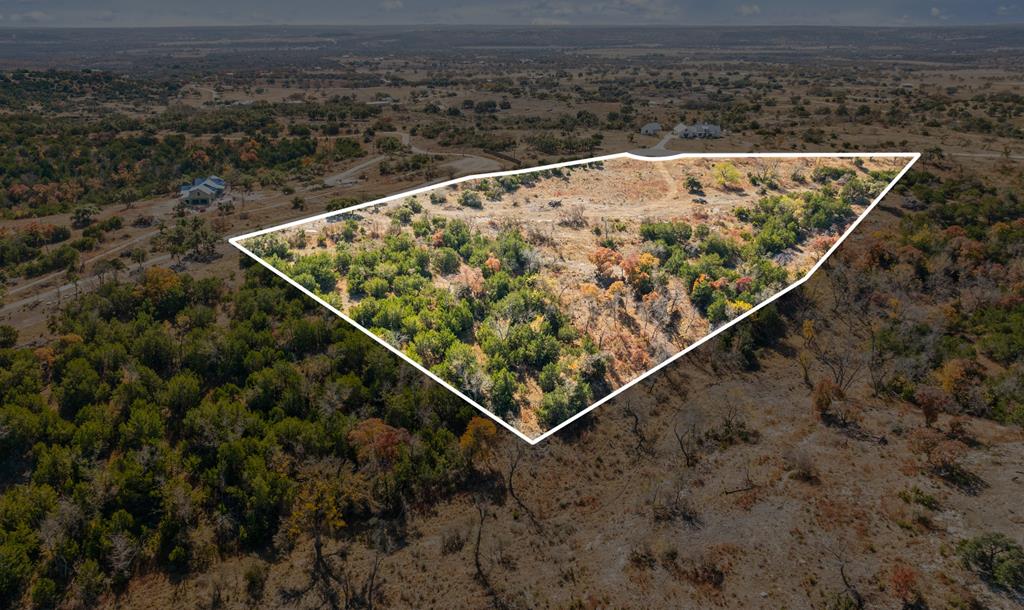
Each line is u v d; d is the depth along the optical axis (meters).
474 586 41.56
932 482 45.56
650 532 44.62
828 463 48.81
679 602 39.28
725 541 42.97
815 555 40.88
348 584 42.09
